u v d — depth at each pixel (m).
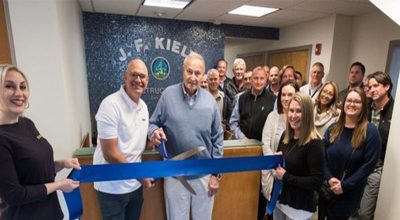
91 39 4.55
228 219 2.13
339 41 4.01
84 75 4.14
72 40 2.71
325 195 1.76
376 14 3.57
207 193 1.73
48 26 1.75
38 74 1.78
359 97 1.68
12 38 1.71
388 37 3.41
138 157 1.55
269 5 3.55
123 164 1.36
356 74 3.16
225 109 3.31
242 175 2.08
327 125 2.21
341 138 1.76
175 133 1.62
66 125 1.88
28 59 1.75
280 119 2.00
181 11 4.14
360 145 1.68
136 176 1.39
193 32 5.01
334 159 1.76
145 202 1.88
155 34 4.82
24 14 1.70
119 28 4.64
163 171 1.42
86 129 3.67
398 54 3.28
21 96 1.08
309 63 4.52
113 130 1.38
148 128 1.63
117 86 4.79
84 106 3.69
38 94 1.80
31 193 1.05
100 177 1.34
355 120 1.72
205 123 1.66
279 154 1.61
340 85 4.13
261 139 2.26
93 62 4.62
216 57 5.20
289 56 5.13
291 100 1.57
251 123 2.46
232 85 3.60
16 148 1.04
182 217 1.75
